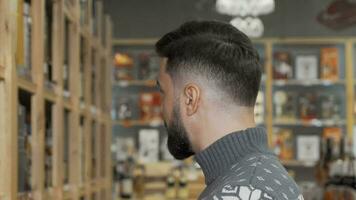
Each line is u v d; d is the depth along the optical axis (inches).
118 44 268.5
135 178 250.8
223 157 63.2
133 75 271.3
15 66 82.0
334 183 174.7
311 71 266.1
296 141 267.9
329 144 191.9
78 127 125.5
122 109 266.4
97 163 159.8
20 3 89.7
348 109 261.4
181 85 66.6
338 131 263.4
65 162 122.9
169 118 67.8
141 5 275.9
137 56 273.1
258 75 66.2
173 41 68.5
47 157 107.0
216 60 65.1
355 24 271.4
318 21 273.0
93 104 159.8
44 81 100.6
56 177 108.6
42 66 97.1
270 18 273.1
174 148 67.8
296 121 263.6
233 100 64.7
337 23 272.2
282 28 273.0
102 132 176.9
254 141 63.6
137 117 270.8
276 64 266.5
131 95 271.9
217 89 64.8
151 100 267.0
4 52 80.3
